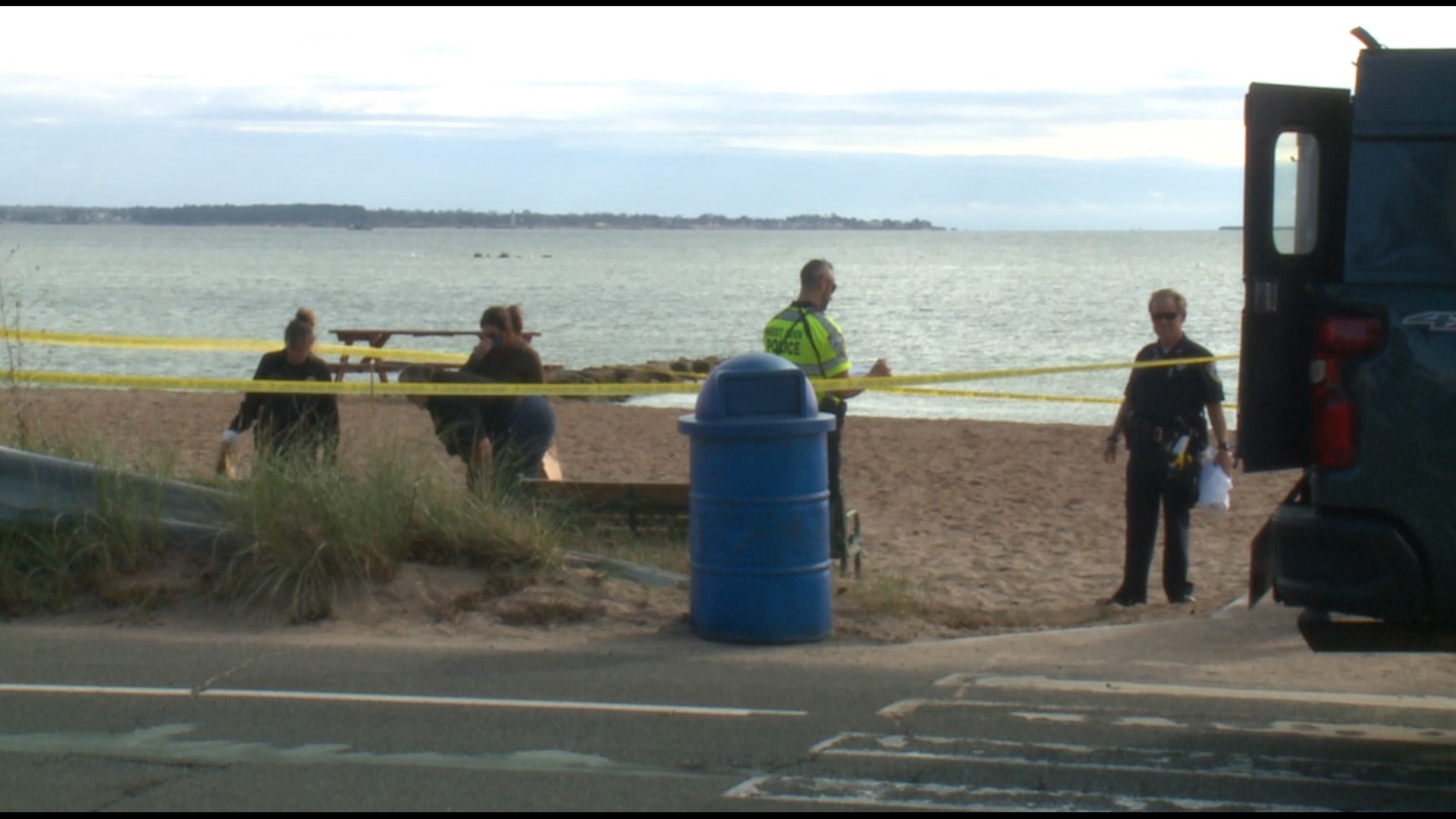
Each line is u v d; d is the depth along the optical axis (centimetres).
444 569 1188
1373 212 740
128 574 1164
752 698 919
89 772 765
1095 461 2338
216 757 793
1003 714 883
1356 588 739
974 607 1266
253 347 1541
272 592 1112
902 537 1694
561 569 1204
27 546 1169
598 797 728
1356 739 834
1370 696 926
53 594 1134
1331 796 733
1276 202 860
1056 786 747
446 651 1034
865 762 787
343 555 1145
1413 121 734
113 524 1172
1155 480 1248
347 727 852
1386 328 732
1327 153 856
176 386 1368
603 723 862
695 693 930
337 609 1116
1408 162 734
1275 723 866
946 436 2633
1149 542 1266
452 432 1423
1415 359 727
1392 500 732
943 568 1493
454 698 915
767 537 1056
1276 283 826
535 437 1452
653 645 1058
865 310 8112
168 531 1187
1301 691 939
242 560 1156
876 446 2498
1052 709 895
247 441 2309
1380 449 733
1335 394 743
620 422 2831
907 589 1249
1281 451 824
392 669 986
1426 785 751
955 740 828
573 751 808
